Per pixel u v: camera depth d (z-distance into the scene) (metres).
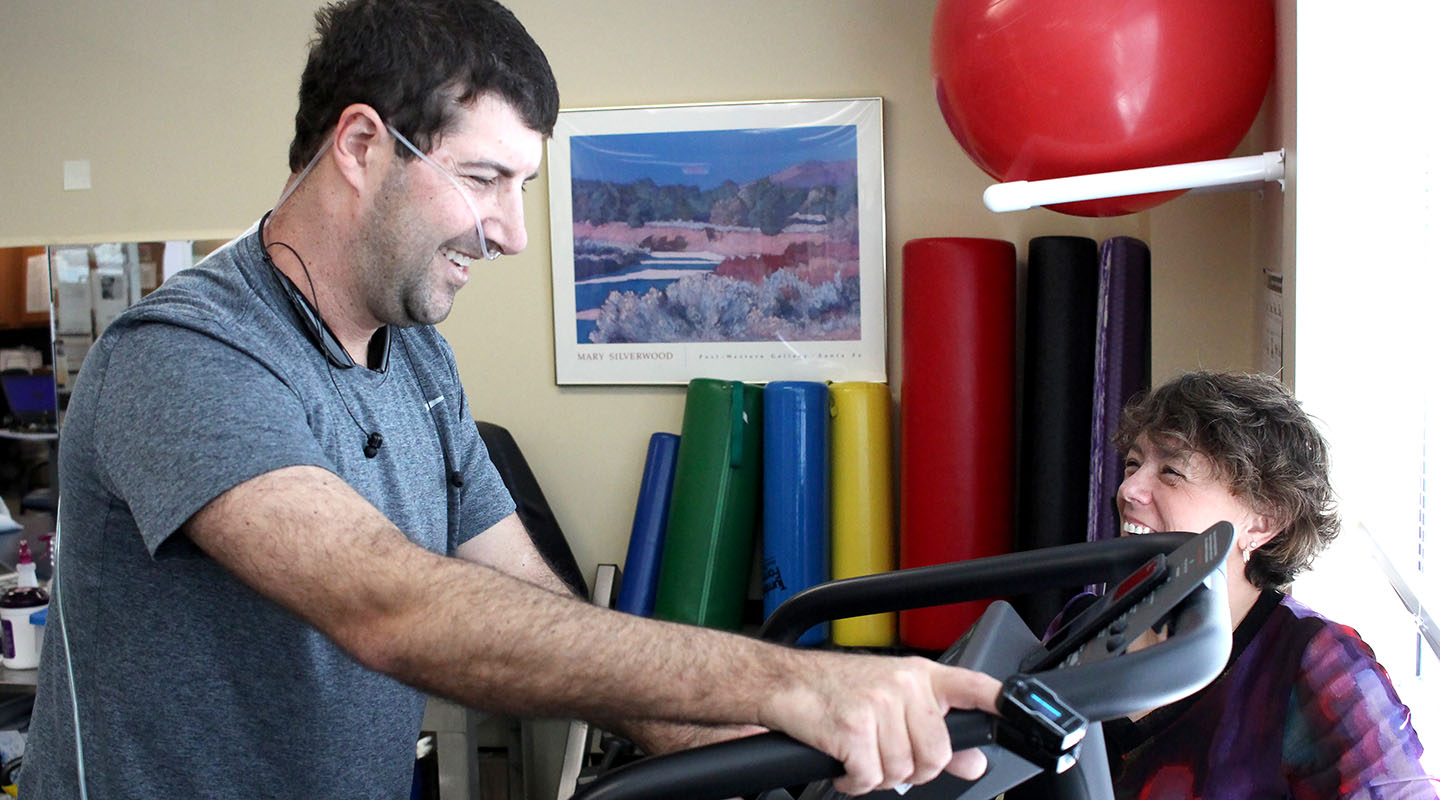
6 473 3.71
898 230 3.31
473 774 3.04
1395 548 1.80
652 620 0.88
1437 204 1.73
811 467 3.17
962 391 3.04
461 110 1.16
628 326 3.43
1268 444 1.50
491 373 3.53
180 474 0.99
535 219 3.46
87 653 1.17
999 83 2.02
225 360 1.06
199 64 3.57
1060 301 2.99
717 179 3.35
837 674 0.80
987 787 0.93
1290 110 1.87
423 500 1.39
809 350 3.36
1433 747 1.72
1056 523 2.97
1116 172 2.01
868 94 3.29
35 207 3.69
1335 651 1.43
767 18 3.32
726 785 0.81
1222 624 0.87
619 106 3.38
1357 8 1.77
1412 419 1.81
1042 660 1.00
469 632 0.87
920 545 3.07
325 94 1.19
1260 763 1.44
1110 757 1.52
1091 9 1.92
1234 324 2.63
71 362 3.69
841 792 0.86
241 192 3.59
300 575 0.93
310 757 1.23
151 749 1.18
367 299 1.24
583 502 3.52
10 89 3.66
